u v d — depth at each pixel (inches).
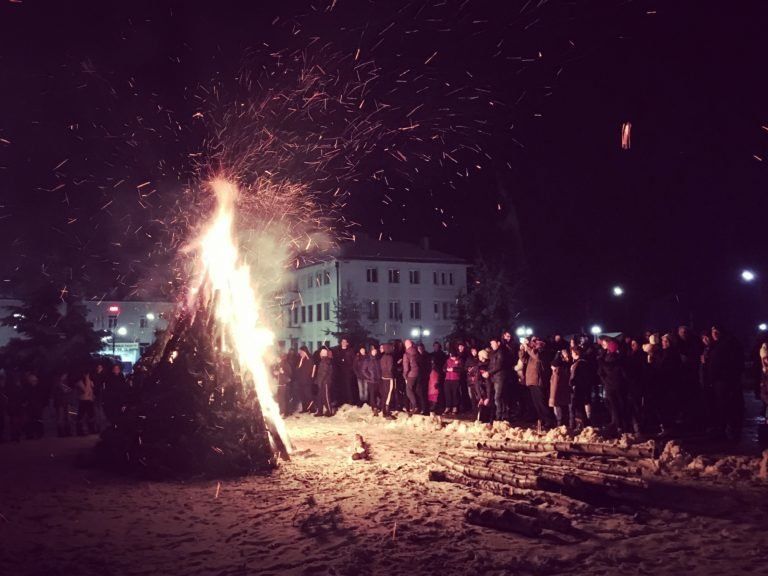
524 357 669.3
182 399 453.1
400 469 428.8
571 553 245.9
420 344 840.3
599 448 407.8
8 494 390.3
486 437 553.0
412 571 233.1
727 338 510.9
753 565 227.8
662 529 275.4
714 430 532.7
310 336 2411.4
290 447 526.9
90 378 730.2
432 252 2465.6
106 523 319.3
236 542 279.4
